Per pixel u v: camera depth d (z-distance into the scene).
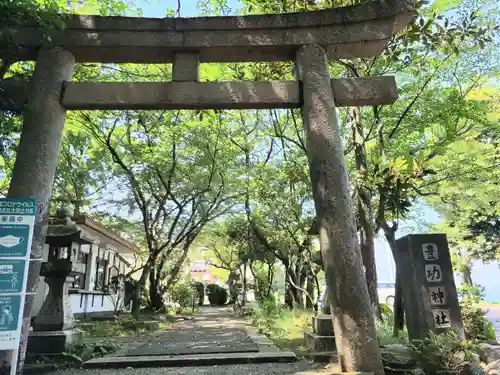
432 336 5.41
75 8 8.02
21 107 5.69
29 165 5.27
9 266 4.06
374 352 5.02
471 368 5.13
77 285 15.15
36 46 5.92
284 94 5.93
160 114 14.95
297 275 14.82
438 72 10.96
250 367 6.84
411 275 6.53
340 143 5.77
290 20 6.18
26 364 6.59
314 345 7.65
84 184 15.37
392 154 9.45
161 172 16.27
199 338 10.87
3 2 4.54
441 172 11.35
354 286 5.18
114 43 6.02
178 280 24.73
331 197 5.47
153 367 7.01
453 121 10.55
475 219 15.34
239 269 25.28
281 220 13.13
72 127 13.83
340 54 6.34
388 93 5.98
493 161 11.78
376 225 10.00
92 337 10.90
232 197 17.25
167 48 6.12
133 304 16.02
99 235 14.48
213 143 15.84
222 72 10.54
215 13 11.52
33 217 4.30
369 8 6.17
